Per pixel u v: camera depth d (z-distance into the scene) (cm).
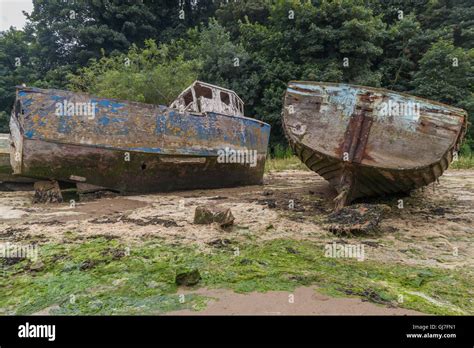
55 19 2436
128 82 1512
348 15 1670
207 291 270
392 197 636
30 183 799
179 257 341
